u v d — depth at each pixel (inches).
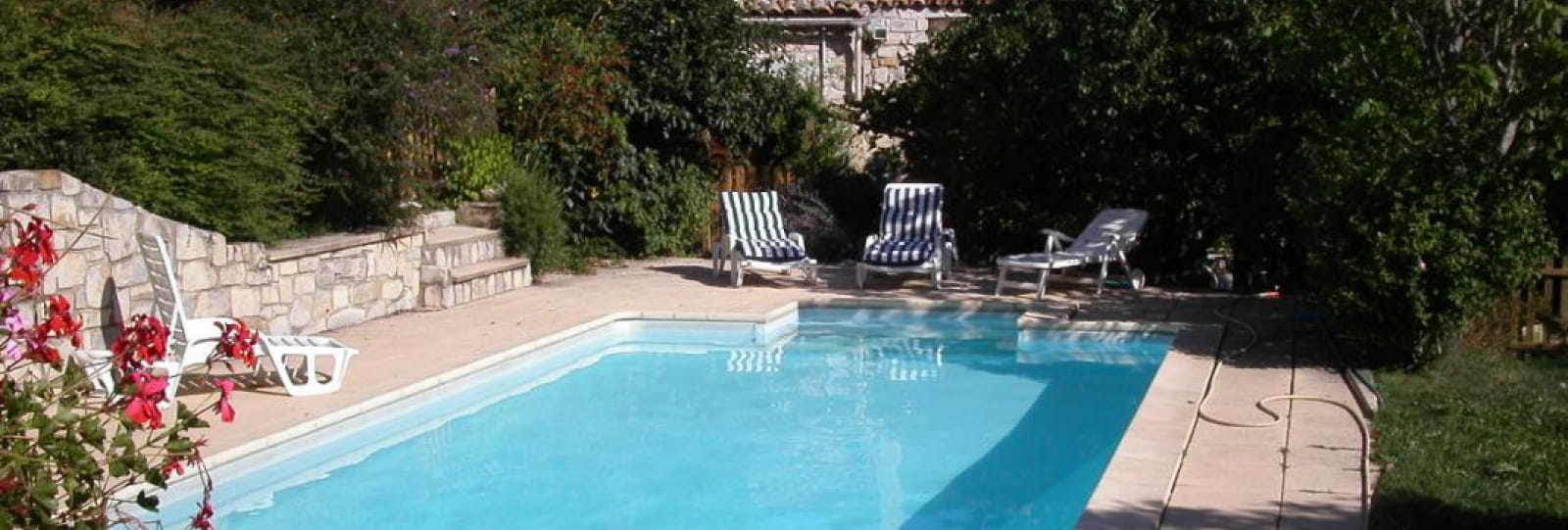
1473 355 386.6
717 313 503.8
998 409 398.3
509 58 550.0
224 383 161.2
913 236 589.3
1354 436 303.0
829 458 345.4
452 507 302.5
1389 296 365.4
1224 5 536.7
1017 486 322.3
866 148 774.5
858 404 405.1
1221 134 556.1
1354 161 382.6
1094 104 550.3
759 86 671.8
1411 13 390.0
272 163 433.1
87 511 155.1
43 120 381.1
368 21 478.0
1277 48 493.0
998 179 621.6
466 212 586.9
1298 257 559.5
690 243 681.0
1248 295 544.1
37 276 163.2
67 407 153.4
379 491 314.0
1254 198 538.9
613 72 635.5
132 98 392.5
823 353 484.1
